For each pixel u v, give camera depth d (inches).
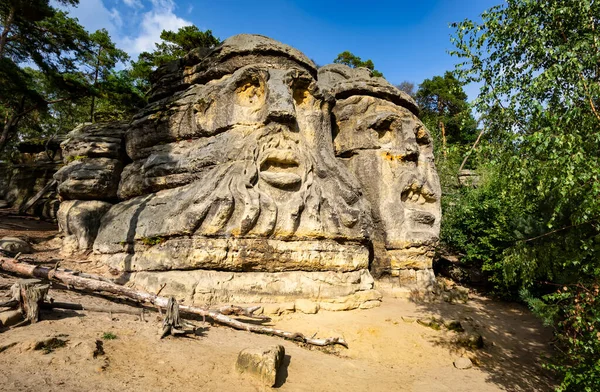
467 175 892.6
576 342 207.3
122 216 496.7
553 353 358.3
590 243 222.7
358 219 447.8
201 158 450.6
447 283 590.2
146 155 531.2
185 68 550.0
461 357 353.1
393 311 432.5
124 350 236.4
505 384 307.6
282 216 408.8
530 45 237.8
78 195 551.8
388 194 530.0
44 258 480.7
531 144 212.1
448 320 406.3
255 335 329.1
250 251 389.7
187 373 227.1
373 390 273.0
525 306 522.6
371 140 543.8
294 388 246.8
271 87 449.4
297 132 459.5
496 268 542.0
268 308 371.6
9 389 172.9
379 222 521.3
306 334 351.6
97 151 569.9
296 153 443.2
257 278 394.3
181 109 503.5
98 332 251.4
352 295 422.0
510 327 438.3
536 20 227.6
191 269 390.6
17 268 362.9
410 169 551.5
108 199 569.3
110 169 564.7
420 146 602.2
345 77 633.6
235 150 432.5
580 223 223.5
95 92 968.9
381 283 509.4
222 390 218.2
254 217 392.5
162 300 317.7
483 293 591.5
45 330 238.1
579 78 207.5
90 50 940.6
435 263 671.1
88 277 360.8
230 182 410.9
